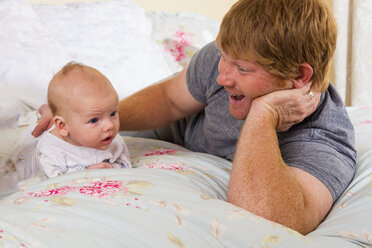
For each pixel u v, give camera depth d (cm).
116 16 197
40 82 155
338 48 270
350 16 266
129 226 72
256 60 92
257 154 91
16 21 166
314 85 100
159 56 205
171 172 100
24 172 112
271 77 95
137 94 141
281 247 78
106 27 190
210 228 78
